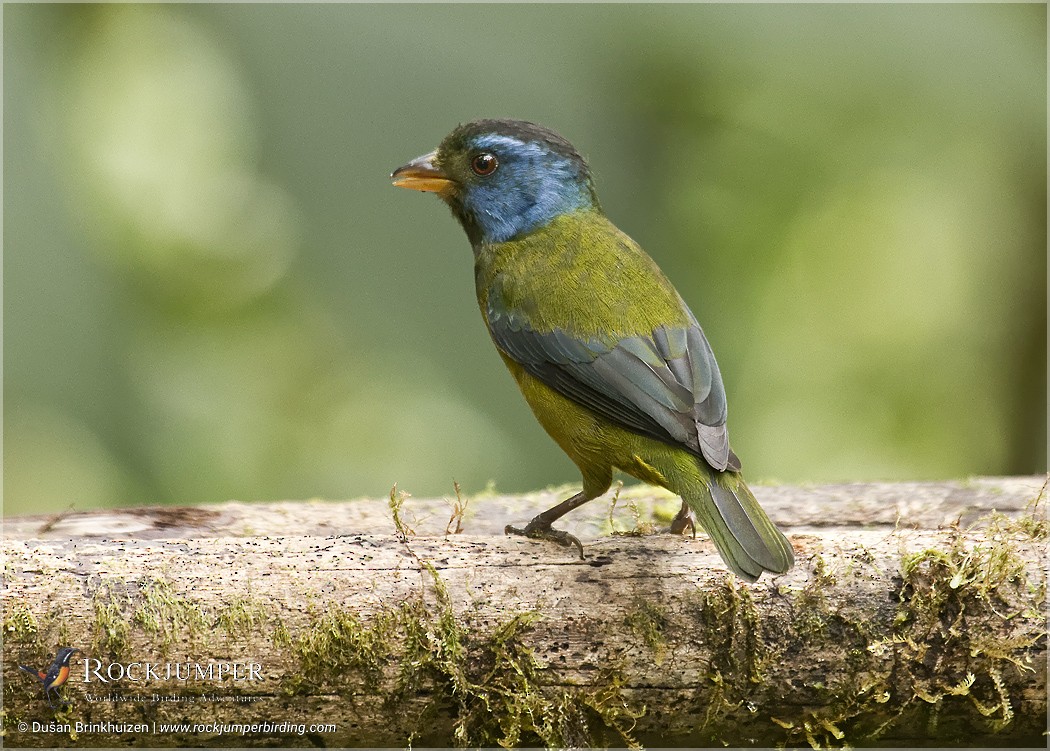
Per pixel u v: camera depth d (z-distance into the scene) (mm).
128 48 11180
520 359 10070
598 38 12203
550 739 8031
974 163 15016
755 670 8062
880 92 13898
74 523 9508
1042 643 8023
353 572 8078
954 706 8148
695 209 14297
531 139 10844
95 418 11023
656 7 12391
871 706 8117
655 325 9758
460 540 8477
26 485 10742
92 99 11125
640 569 8227
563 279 10148
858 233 15117
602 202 13297
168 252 11203
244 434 11438
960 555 8156
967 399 16031
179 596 7895
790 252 15047
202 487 11312
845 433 15391
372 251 11805
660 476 9219
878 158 14609
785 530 9742
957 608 8086
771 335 15156
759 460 15016
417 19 11828
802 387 15336
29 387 10797
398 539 8445
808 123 14398
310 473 11602
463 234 11992
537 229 10781
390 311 11852
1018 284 15883
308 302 11664
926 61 12586
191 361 11375
